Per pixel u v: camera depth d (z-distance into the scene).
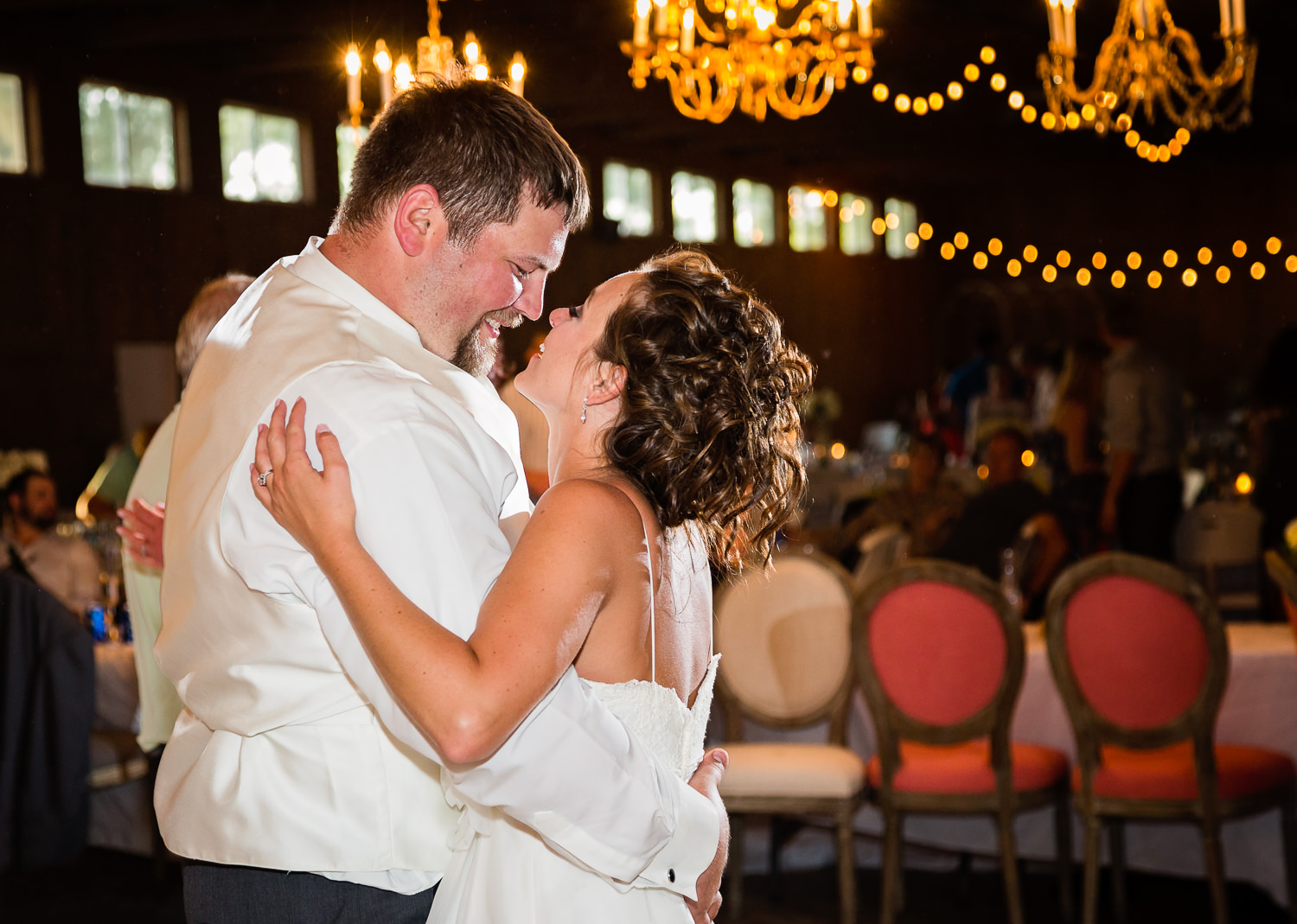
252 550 1.25
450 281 1.34
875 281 15.09
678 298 1.28
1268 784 3.14
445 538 1.19
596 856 1.20
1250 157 13.67
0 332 7.80
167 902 3.76
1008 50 8.77
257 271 8.90
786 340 1.39
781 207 13.85
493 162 1.31
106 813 4.08
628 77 9.31
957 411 10.06
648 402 1.25
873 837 3.84
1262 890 3.67
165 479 2.19
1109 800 3.15
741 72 4.21
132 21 7.90
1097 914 3.45
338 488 1.15
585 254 11.08
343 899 1.31
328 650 1.27
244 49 8.32
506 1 3.24
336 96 8.94
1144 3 5.50
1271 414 4.62
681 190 12.55
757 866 4.01
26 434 7.90
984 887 3.80
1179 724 3.10
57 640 3.47
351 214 1.36
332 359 1.27
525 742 1.14
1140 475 5.92
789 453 1.38
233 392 1.29
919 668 3.28
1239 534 4.84
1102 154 12.68
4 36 7.80
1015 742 3.53
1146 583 3.12
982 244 15.60
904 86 10.01
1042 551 4.34
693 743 1.34
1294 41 8.59
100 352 8.23
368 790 1.29
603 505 1.21
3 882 3.93
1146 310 14.72
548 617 1.14
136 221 8.34
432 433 1.23
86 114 8.20
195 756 1.39
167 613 1.37
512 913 1.28
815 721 3.57
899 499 5.06
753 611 3.63
